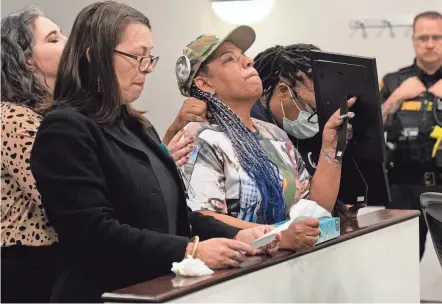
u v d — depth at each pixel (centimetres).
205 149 228
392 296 275
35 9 215
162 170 190
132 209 175
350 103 247
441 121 479
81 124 167
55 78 196
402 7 518
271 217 237
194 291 157
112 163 172
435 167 480
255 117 285
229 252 175
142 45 183
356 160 264
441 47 482
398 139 487
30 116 193
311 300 214
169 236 172
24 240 192
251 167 234
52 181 162
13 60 204
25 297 194
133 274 171
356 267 244
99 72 176
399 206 486
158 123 357
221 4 381
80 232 162
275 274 192
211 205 221
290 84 286
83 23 180
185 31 367
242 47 250
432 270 511
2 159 193
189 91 248
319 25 513
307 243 203
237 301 174
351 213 284
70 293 171
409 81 491
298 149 291
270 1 393
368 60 240
